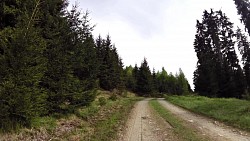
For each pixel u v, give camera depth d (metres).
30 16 10.23
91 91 16.92
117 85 64.44
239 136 12.13
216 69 56.62
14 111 9.00
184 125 15.99
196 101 38.22
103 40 61.62
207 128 14.78
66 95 13.78
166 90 106.62
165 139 11.56
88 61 17.67
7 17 11.22
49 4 13.48
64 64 13.10
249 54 59.91
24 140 8.86
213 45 60.06
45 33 12.80
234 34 58.78
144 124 16.50
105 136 11.74
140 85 84.94
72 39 14.97
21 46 9.14
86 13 15.78
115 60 65.38
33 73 9.59
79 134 11.61
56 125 11.88
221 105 25.75
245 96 38.91
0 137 8.31
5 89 8.66
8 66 9.21
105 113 21.77
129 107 31.64
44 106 11.71
